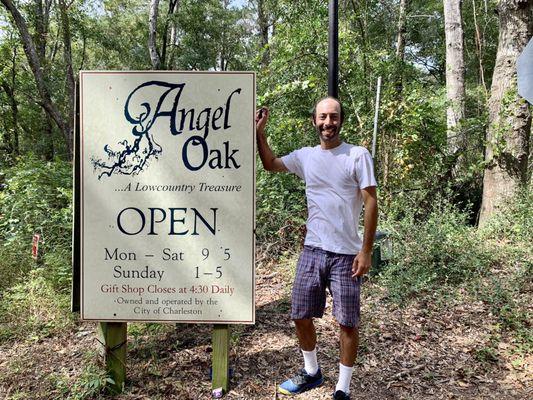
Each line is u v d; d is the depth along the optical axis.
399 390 3.39
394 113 7.66
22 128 22.25
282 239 6.55
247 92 3.15
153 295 3.26
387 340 4.09
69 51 21.64
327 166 2.99
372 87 8.22
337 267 2.99
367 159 2.92
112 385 3.29
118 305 3.26
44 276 5.15
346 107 7.78
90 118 3.18
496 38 18.64
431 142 8.05
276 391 3.32
